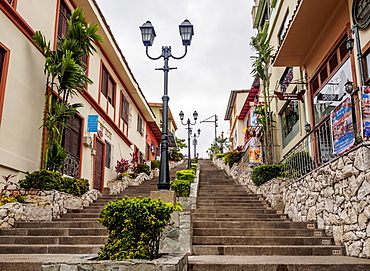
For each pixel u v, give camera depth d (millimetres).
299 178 8789
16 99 8727
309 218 8039
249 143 23812
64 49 9711
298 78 12812
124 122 18531
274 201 10648
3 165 8086
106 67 15586
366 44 7793
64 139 11164
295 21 9688
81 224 8133
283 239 7027
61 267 3621
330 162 6988
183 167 31094
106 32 14047
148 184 17453
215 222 8164
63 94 10477
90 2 12391
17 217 7875
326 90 10078
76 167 12008
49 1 10703
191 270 5109
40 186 8734
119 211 4176
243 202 12031
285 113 15031
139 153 22016
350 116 6316
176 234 6199
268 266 5129
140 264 3639
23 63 9109
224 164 25516
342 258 5746
